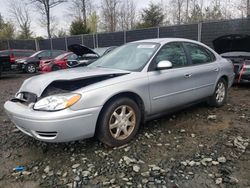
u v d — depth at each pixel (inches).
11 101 132.7
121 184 98.3
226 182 98.1
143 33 602.2
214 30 476.7
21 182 101.7
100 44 722.8
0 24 1588.3
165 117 175.0
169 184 97.6
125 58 155.9
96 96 116.1
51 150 128.1
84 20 1398.9
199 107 200.2
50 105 110.0
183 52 165.0
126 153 122.7
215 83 188.5
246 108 198.2
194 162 113.0
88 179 102.1
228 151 123.2
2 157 122.5
